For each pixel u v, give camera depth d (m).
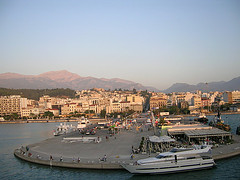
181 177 98.25
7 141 199.00
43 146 154.25
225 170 102.50
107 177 100.19
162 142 145.88
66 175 103.62
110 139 173.75
